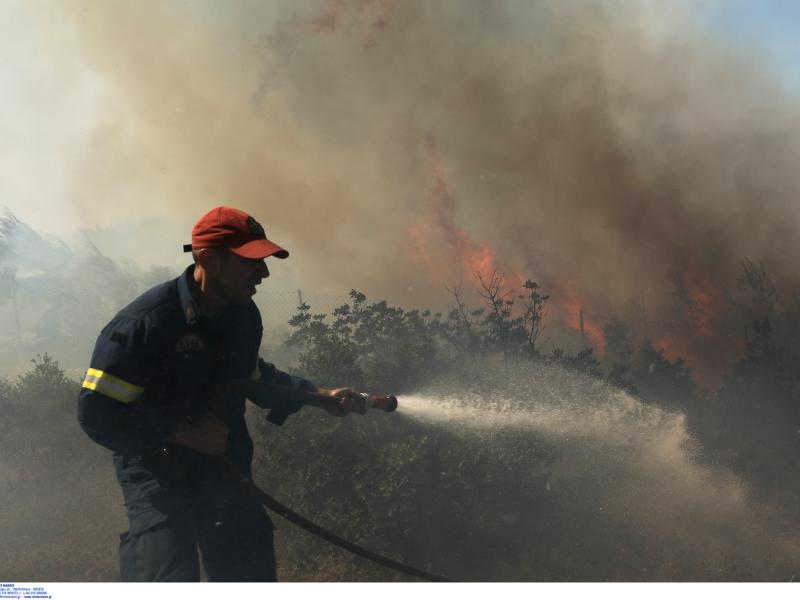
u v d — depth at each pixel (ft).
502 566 15.47
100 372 8.38
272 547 9.59
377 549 15.31
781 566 16.55
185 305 8.75
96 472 19.54
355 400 10.02
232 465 8.86
